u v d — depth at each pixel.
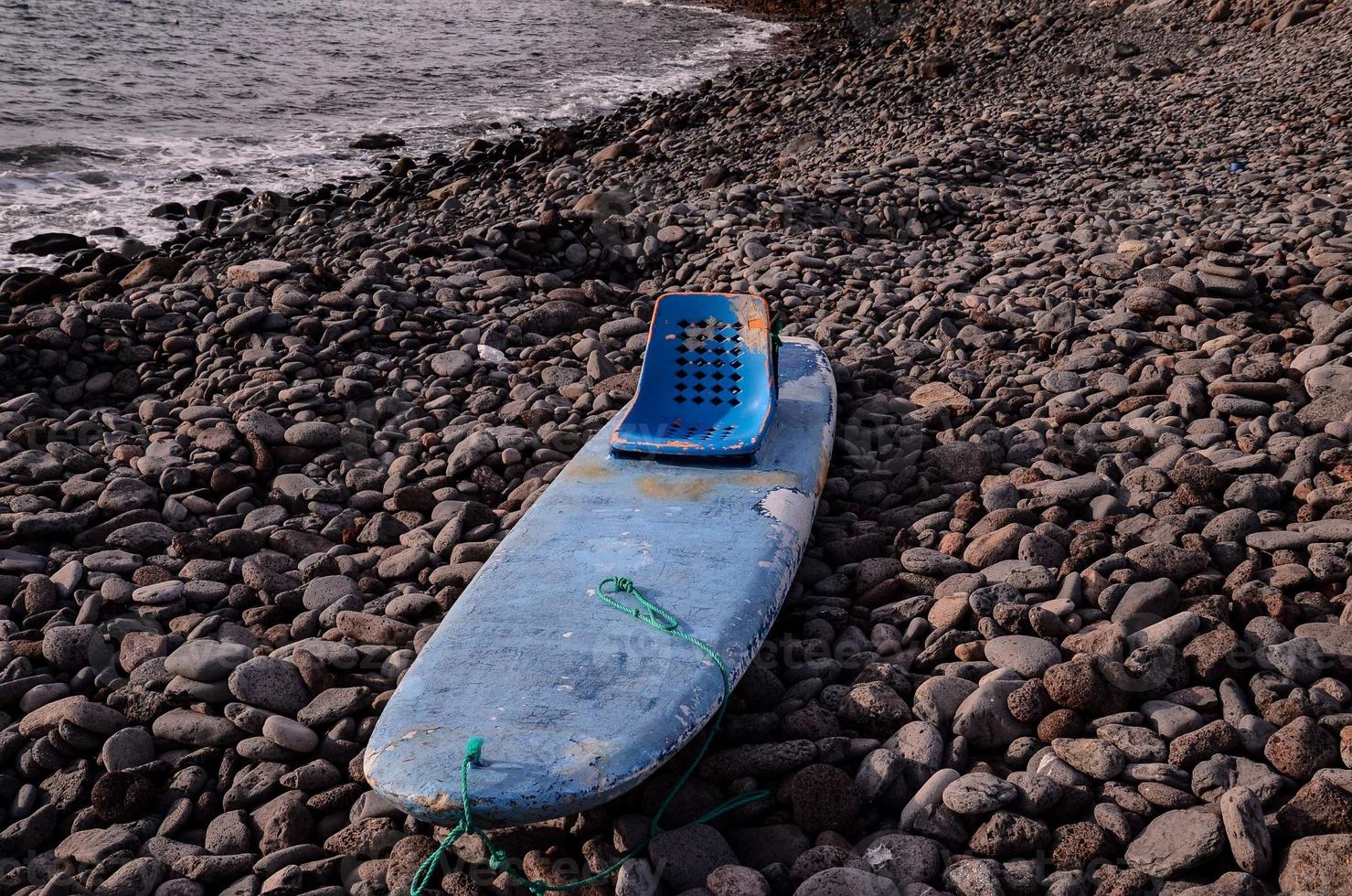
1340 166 10.43
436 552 5.16
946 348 7.26
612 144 15.65
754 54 27.75
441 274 9.00
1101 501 4.96
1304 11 18.62
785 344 6.48
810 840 3.32
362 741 3.86
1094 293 7.70
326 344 7.63
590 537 4.18
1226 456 5.16
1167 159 11.90
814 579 4.75
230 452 6.22
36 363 7.26
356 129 17.94
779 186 11.25
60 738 3.92
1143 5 23.52
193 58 21.72
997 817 3.21
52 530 5.35
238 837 3.51
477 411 6.82
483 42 27.25
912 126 14.68
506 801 2.92
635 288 9.34
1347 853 2.87
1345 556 4.27
